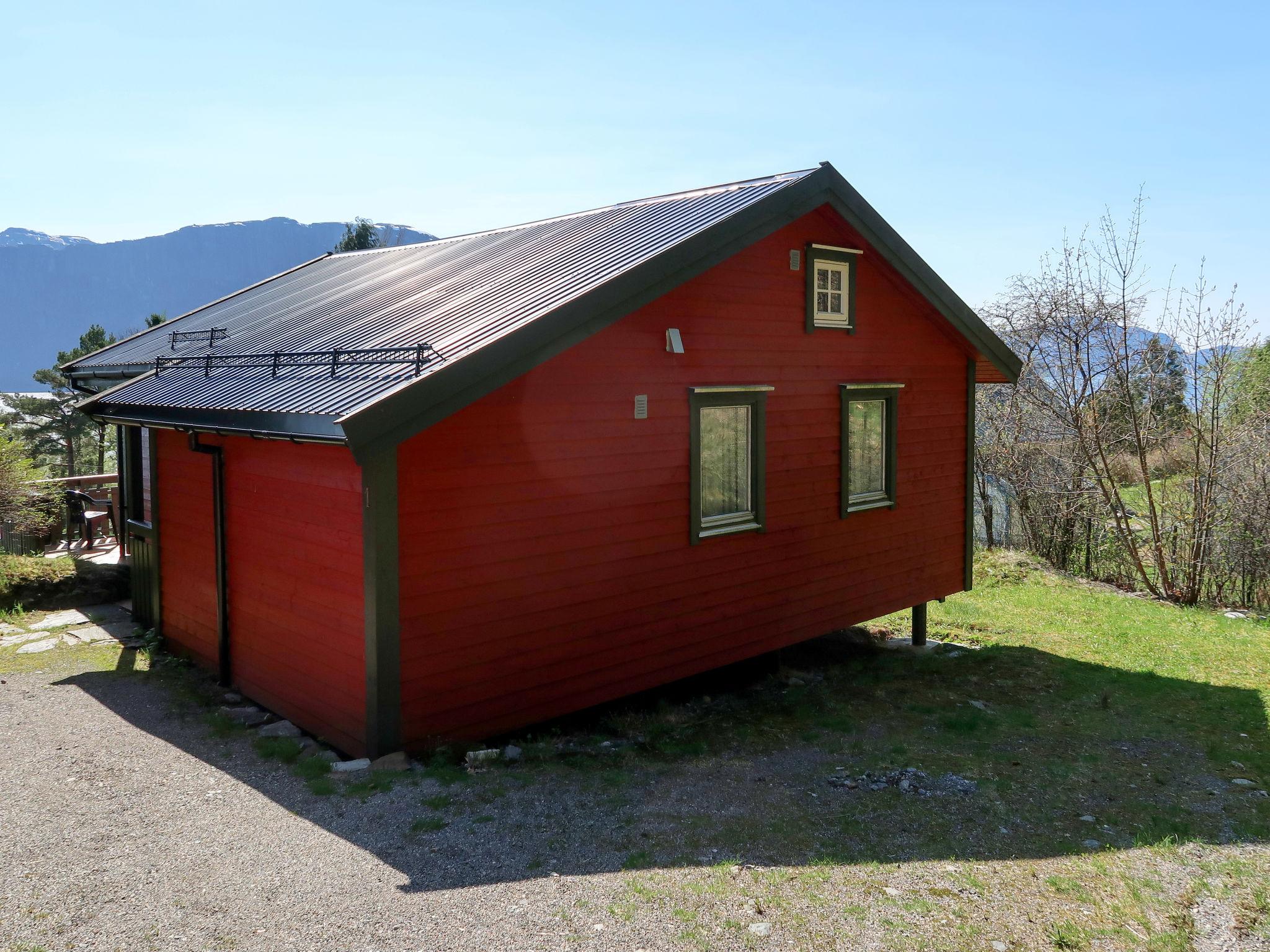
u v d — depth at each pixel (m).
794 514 9.40
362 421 5.68
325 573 6.82
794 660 10.84
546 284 7.68
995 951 4.18
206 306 15.30
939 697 9.26
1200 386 16.45
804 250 9.25
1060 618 13.60
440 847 5.09
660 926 4.27
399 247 14.16
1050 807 6.17
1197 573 16.14
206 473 8.58
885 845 5.39
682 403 8.13
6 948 3.98
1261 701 9.14
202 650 8.95
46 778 6.12
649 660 8.05
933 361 11.18
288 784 6.04
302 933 4.15
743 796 6.16
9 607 11.00
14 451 13.30
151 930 4.17
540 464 7.06
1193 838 5.64
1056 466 19.16
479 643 6.78
